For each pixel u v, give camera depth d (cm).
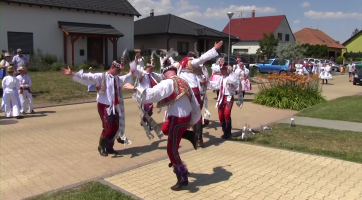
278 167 562
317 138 750
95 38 2597
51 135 787
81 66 2309
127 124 920
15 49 2205
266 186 481
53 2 2338
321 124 909
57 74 2031
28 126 881
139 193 456
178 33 3014
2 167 566
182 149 677
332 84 2344
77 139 753
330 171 542
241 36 4931
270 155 630
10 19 2169
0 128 855
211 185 486
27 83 1050
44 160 605
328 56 5428
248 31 4984
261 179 508
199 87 616
